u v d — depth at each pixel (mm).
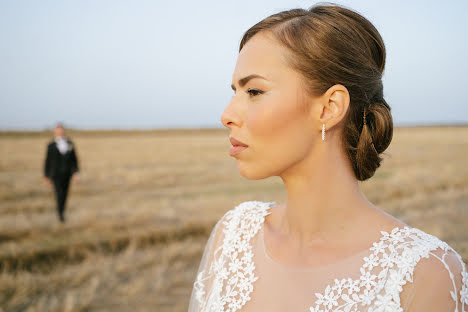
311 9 1082
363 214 1060
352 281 951
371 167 1081
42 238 6500
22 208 8742
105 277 5234
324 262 1019
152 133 76625
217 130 87875
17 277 5113
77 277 5137
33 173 14773
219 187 11828
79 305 4461
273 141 1010
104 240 6430
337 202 1057
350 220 1052
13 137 50281
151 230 6891
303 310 974
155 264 5645
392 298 887
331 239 1051
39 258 5809
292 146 1017
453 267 888
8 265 5531
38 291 4828
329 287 966
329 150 1054
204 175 14336
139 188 11797
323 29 993
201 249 6199
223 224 1376
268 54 1007
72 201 9586
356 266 971
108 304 4582
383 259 943
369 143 1058
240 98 1056
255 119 1008
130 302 4613
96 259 5824
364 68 1039
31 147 28031
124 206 8812
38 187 11625
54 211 8609
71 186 11828
